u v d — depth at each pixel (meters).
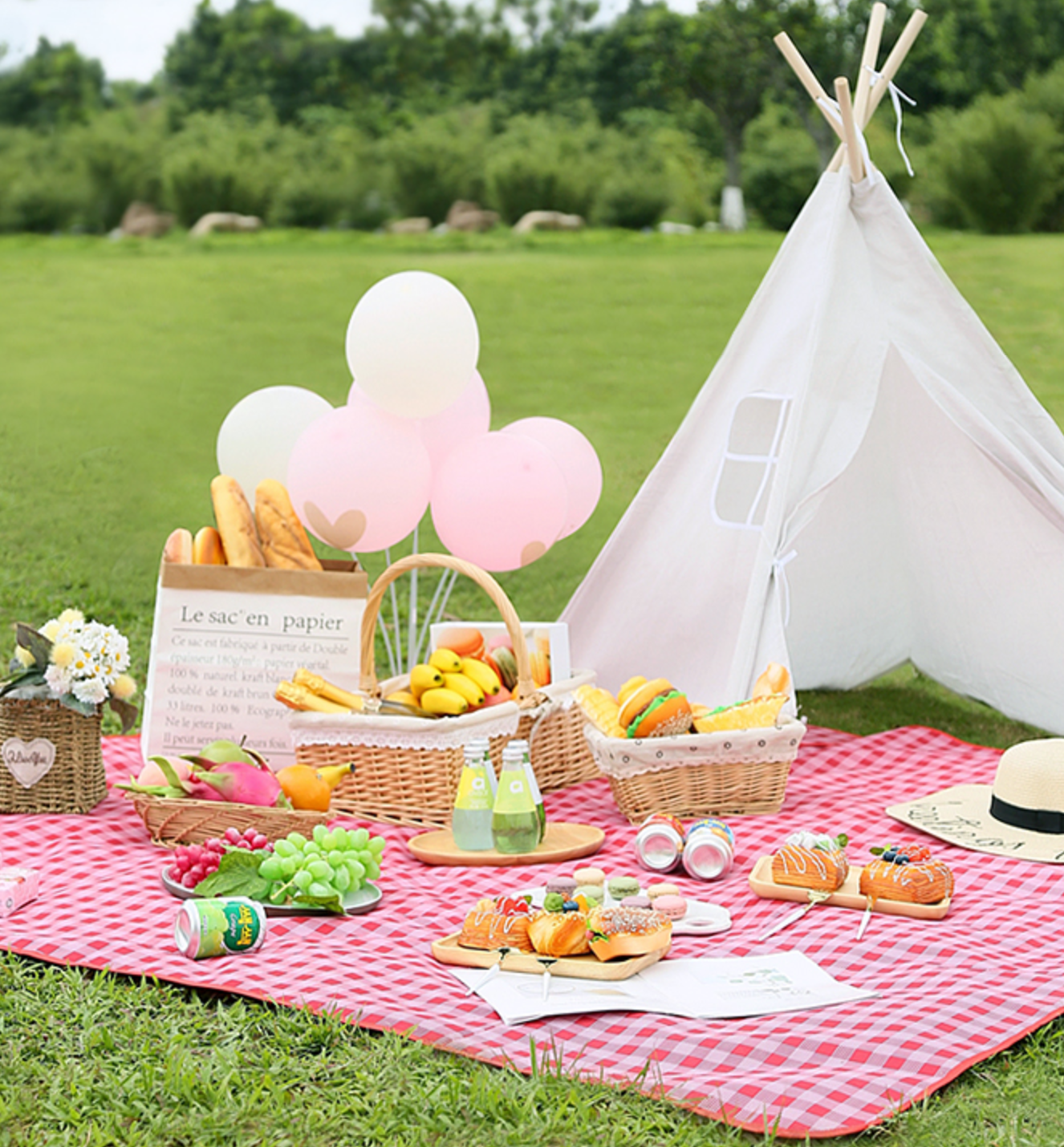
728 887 3.78
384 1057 2.73
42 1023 2.87
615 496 11.67
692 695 5.16
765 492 5.12
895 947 3.28
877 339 4.96
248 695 4.51
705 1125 2.48
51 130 27.55
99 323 18.94
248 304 20.06
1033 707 5.48
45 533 9.91
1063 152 22.86
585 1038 2.81
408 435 4.73
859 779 4.89
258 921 3.24
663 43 28.05
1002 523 5.20
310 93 29.81
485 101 29.67
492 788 4.01
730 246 24.11
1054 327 16.81
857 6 26.73
